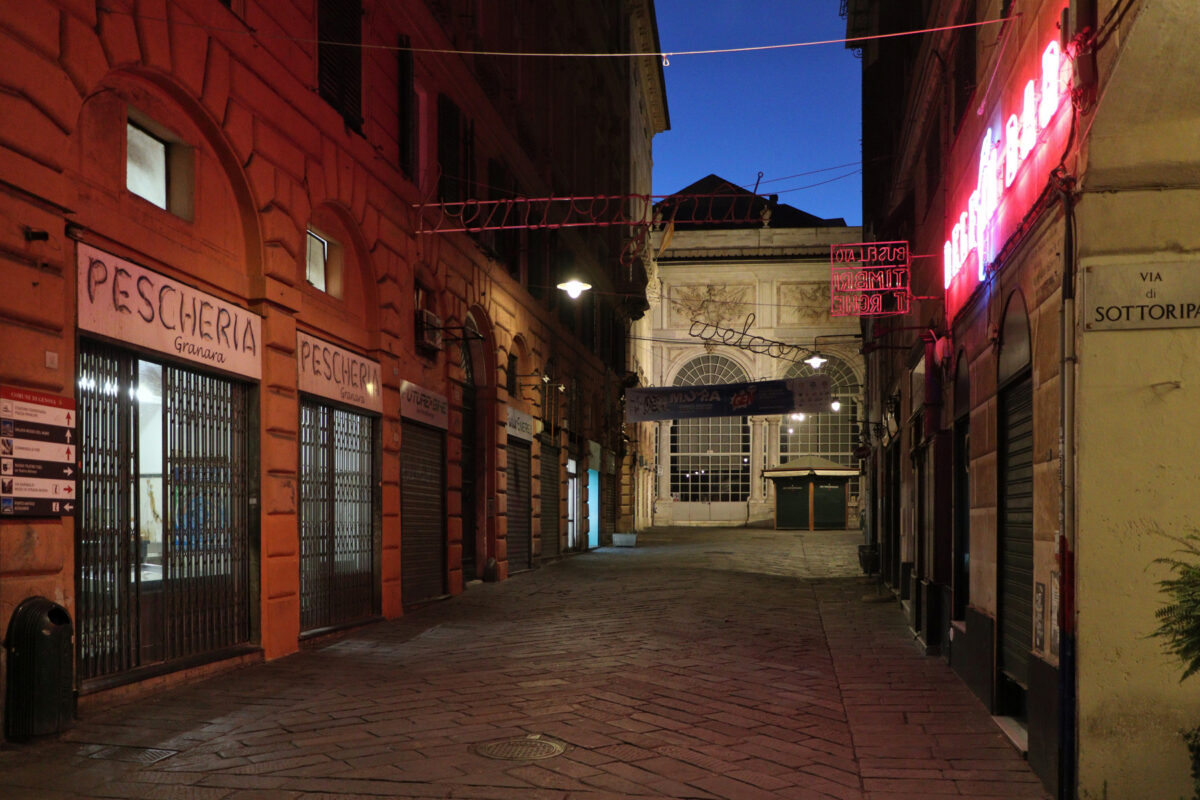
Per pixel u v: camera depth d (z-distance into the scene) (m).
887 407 16.62
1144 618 4.76
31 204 6.18
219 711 6.80
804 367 48.34
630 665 8.84
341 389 11.07
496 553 17.72
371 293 12.19
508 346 18.75
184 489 8.07
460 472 15.59
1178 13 4.21
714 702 7.30
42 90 6.24
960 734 6.41
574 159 25.62
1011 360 6.65
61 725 6.03
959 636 8.50
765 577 18.81
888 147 18.61
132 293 7.26
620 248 32.81
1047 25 5.77
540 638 10.55
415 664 8.86
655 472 49.78
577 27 26.33
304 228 10.09
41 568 6.19
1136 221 4.86
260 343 9.17
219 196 8.70
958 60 9.56
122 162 7.30
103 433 7.02
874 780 5.34
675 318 49.44
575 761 5.59
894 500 15.64
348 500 11.45
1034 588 5.73
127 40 7.14
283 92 9.68
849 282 12.90
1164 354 4.82
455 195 15.26
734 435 49.72
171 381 7.92
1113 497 4.82
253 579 8.98
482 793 4.97
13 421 5.95
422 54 14.16
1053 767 5.07
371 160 11.96
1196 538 4.74
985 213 7.74
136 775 5.25
